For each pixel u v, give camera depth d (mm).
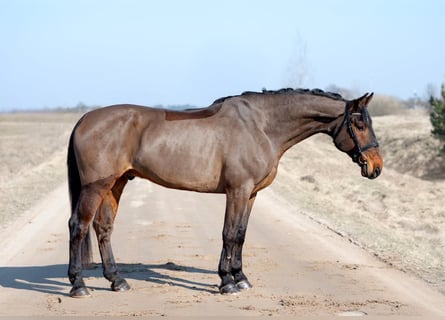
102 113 9609
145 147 9445
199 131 9492
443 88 39281
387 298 9430
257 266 11594
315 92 9820
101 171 9406
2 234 14625
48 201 20469
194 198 22125
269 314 8617
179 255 12586
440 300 9312
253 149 9461
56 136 60344
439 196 26938
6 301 9289
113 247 13398
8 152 42156
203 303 9195
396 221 19500
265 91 9883
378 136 50938
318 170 36812
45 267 11477
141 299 9430
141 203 20734
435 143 42406
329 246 13594
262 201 21453
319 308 8898
